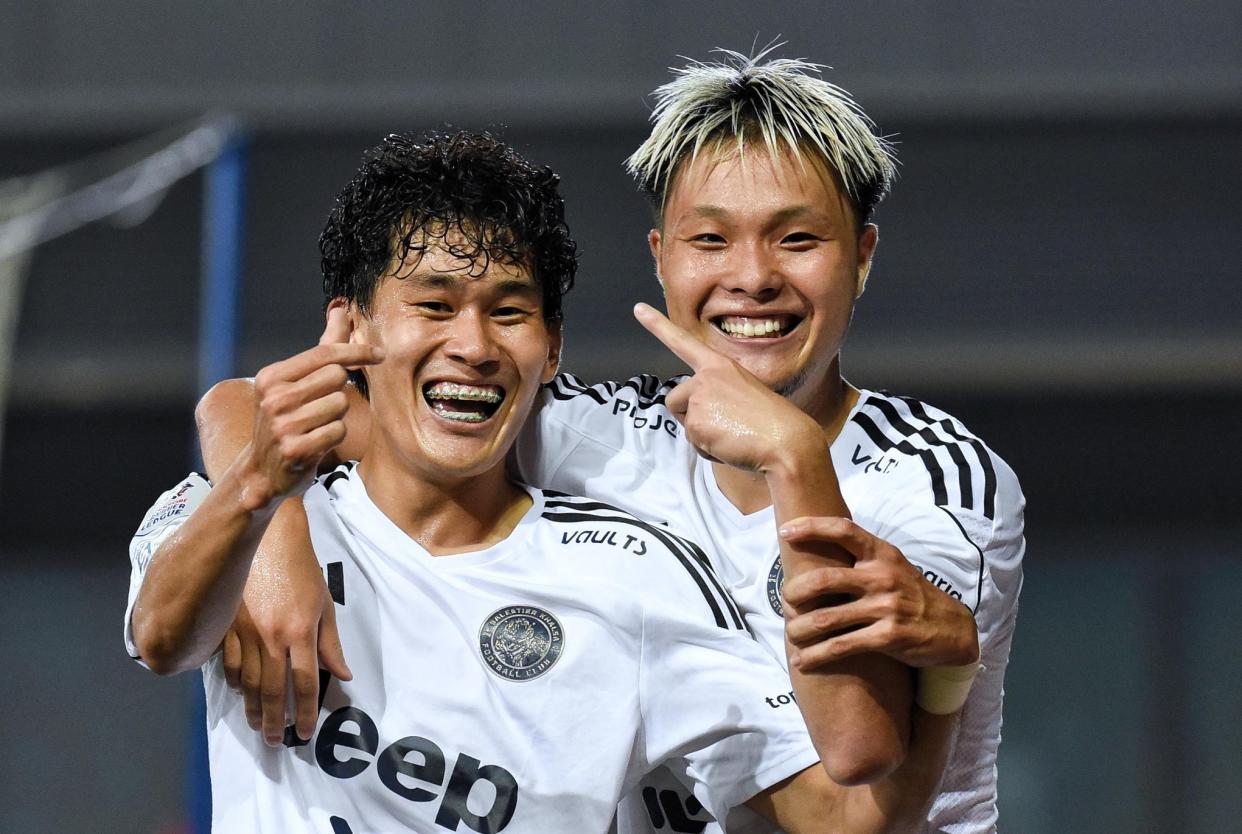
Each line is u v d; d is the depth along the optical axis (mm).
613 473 8969
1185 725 31984
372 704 7457
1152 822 31906
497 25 31203
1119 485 31688
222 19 31391
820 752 6898
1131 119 31047
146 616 6770
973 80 30906
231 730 7469
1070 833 32000
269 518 6609
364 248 7605
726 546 8656
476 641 7590
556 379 9508
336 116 31219
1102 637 32250
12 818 31875
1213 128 31047
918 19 30938
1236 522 31625
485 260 7363
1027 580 32438
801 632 6711
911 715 7160
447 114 31188
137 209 30125
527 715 7465
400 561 7758
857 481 8602
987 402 31547
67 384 31266
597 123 31047
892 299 31438
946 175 31391
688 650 7566
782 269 8117
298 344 31016
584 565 7773
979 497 8312
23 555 32125
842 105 8273
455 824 7293
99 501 31859
